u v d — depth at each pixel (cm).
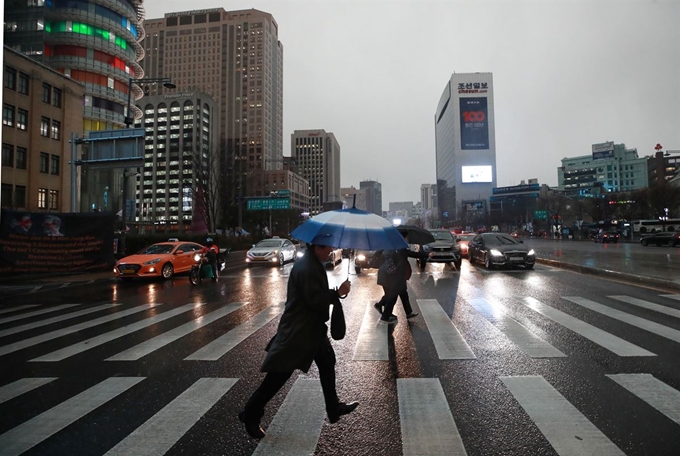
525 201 9719
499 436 340
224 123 15738
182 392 448
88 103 6000
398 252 768
